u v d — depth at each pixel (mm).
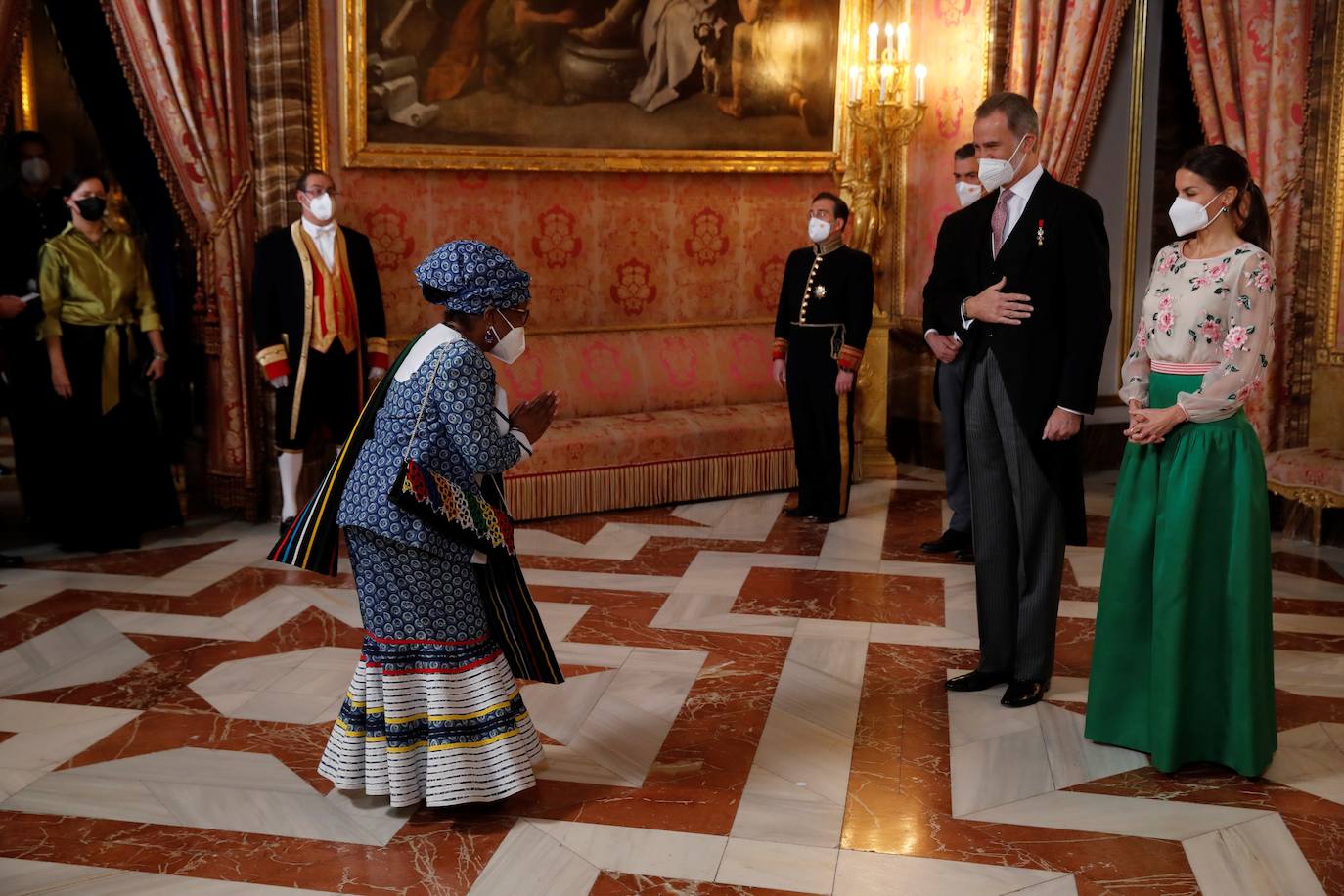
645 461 6512
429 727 2969
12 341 5641
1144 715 3412
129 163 6629
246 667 4121
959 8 7172
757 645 4359
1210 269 3221
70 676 4039
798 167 7441
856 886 2713
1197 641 3258
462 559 2912
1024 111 3549
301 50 6051
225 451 6203
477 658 2992
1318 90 5852
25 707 3768
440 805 2959
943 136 7391
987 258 3717
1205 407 3158
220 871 2777
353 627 4559
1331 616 4715
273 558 2965
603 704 3789
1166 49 7438
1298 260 6023
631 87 6918
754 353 7492
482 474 2918
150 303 5883
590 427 6508
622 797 3154
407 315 6609
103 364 5629
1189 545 3191
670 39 6961
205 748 3459
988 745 3492
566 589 5047
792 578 5219
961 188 5375
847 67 7395
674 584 5129
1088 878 2744
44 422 5633
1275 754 3436
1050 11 6730
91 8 6285
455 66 6445
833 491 6227
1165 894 2676
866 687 3957
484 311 2934
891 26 6805
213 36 5852
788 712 3736
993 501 3791
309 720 3670
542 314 6988
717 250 7461
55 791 3182
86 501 5621
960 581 5180
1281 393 6133
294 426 5777
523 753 3043
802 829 2984
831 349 6090
